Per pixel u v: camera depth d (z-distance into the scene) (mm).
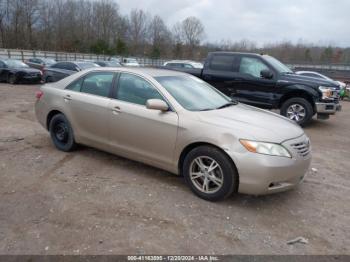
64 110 5164
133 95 4457
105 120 4621
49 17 64938
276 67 8844
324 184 4609
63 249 2844
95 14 74250
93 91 4906
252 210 3689
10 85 17234
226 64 9375
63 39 64375
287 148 3602
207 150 3729
